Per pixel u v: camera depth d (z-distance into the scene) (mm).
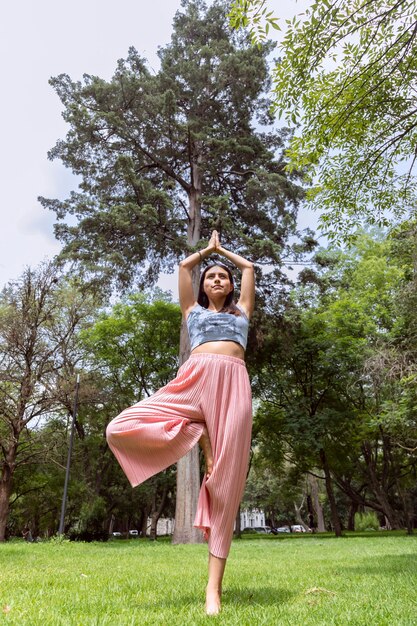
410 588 3525
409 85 7438
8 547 11547
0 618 2359
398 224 9969
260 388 25062
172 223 18188
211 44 21219
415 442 19062
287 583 4117
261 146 20172
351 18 6496
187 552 10281
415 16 6668
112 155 20547
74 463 25922
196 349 3334
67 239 19109
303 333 24625
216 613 2598
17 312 22078
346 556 8016
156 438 3004
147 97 18609
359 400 24328
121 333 28875
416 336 15320
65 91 19500
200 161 20203
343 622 2324
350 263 28078
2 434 22641
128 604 2908
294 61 6895
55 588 3684
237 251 18734
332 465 27422
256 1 5941
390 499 35062
